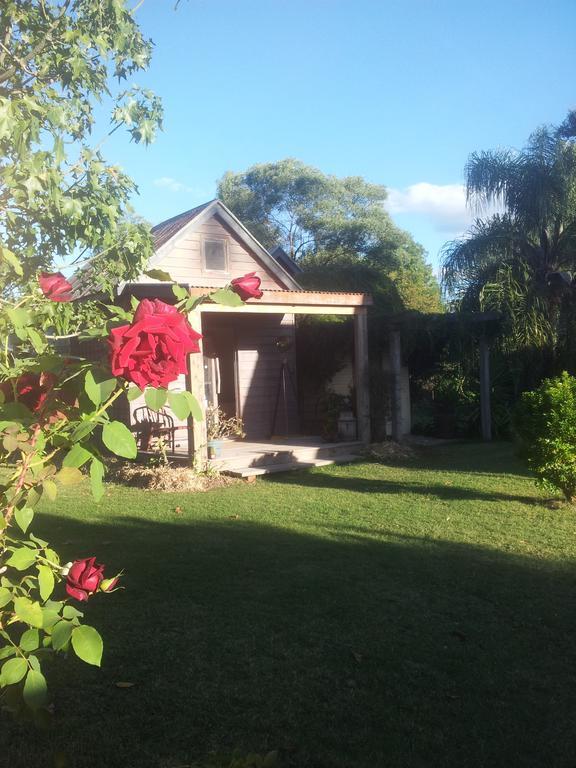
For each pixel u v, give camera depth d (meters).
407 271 38.50
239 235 14.59
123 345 1.46
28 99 3.26
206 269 14.23
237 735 3.26
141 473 10.17
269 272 15.20
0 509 1.74
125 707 3.51
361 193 39.53
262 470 10.79
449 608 4.82
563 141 16.69
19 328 2.02
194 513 7.97
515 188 16.67
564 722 3.40
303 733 3.29
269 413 15.08
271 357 15.15
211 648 4.18
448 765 3.06
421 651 4.14
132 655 4.09
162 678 3.81
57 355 1.84
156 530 7.13
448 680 3.80
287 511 8.02
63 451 1.80
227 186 41.75
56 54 4.36
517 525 7.12
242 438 14.33
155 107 4.98
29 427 1.71
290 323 15.45
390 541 6.57
